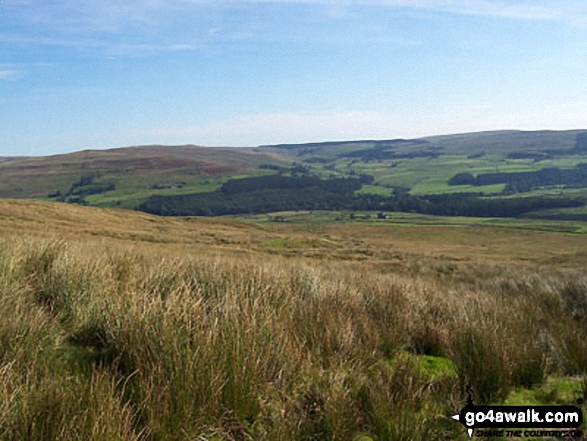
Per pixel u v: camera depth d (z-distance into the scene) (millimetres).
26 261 5871
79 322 4238
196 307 4211
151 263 7422
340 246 46250
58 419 2539
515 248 69688
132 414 2816
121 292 5078
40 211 51781
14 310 3875
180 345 3416
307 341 4445
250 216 153500
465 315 5336
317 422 3098
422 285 9172
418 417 3271
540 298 8859
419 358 4691
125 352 3574
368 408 3326
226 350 3449
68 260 5719
